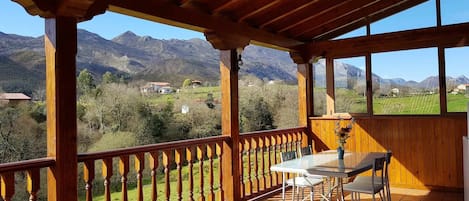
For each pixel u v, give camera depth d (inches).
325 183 229.5
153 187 143.8
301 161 164.9
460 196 207.8
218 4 170.7
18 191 150.6
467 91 213.6
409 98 231.1
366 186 163.0
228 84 188.5
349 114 249.4
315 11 203.2
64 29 116.0
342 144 169.8
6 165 100.3
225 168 187.2
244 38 196.4
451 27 212.1
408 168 229.3
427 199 203.3
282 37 231.0
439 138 220.4
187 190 219.9
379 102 239.8
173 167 243.1
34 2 109.3
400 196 211.0
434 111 223.3
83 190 205.2
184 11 160.2
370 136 240.7
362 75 245.1
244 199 198.1
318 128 256.5
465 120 212.7
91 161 122.6
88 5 117.6
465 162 173.6
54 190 112.8
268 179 220.5
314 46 253.3
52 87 114.4
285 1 186.1
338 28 248.8
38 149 169.0
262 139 216.8
